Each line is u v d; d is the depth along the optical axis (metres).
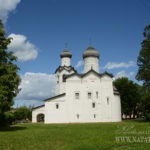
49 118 65.69
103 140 22.28
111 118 66.69
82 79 67.25
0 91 33.69
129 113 91.75
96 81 67.50
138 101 87.19
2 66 35.38
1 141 23.09
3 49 36.41
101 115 66.19
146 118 69.69
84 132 31.11
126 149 17.56
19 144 21.11
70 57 78.00
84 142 21.39
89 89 67.00
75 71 75.44
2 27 37.94
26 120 98.00
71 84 67.00
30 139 24.44
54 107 66.25
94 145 19.53
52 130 35.62
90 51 74.75
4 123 44.44
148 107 69.69
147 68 54.84
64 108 66.12
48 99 66.62
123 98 87.88
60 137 25.75
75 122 64.94
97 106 66.44
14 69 36.56
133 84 88.81
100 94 67.12
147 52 55.50
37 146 19.94
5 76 34.72
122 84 88.25
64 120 65.56
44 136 27.02
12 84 35.12
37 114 71.69
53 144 20.84
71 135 27.62
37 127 43.66
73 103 66.19
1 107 34.88
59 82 74.94
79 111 65.94
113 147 18.84
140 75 55.56
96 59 74.94
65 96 66.56
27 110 98.62
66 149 18.36
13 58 37.31
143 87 55.53
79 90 66.75
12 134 29.92
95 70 74.25
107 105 67.00
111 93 67.81
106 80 68.06
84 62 75.81
